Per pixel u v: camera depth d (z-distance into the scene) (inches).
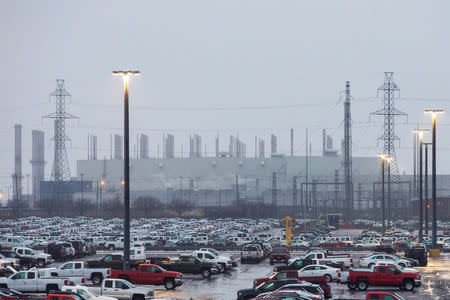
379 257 4539.9
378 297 2869.1
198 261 4303.6
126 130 3784.5
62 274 3801.7
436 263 5182.1
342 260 4471.0
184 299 3312.0
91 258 5634.8
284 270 3885.3
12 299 3070.9
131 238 7209.6
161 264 4303.6
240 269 4854.8
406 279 3609.7
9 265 4461.1
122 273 3784.5
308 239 7490.2
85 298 2849.4
